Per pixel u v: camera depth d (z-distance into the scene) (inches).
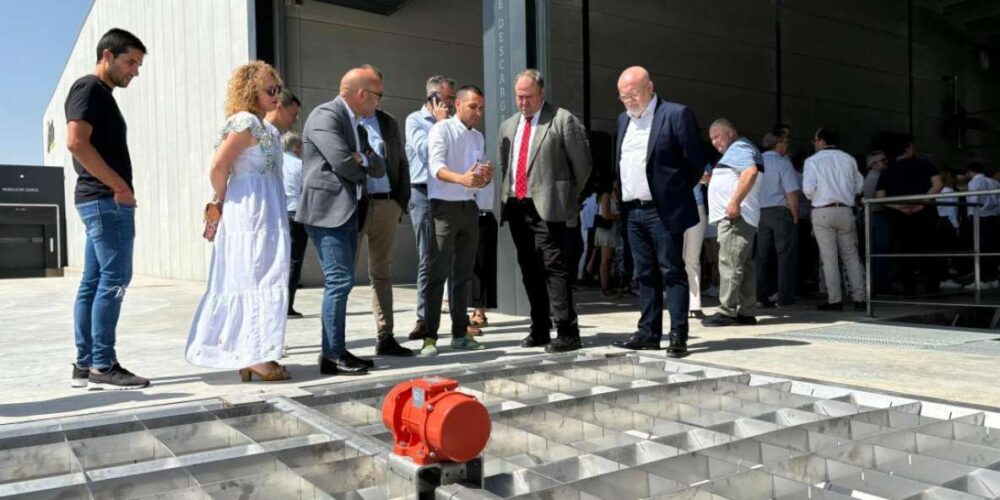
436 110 207.9
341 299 150.9
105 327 138.9
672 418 95.8
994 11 706.8
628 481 62.2
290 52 425.1
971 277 378.9
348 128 150.1
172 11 587.2
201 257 549.6
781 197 279.0
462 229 179.0
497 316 260.2
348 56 442.0
